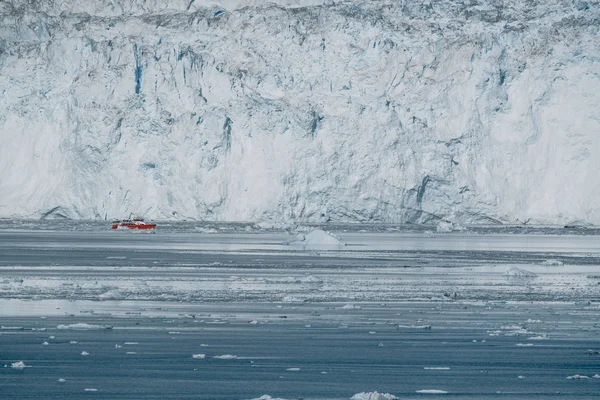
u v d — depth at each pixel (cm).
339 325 16238
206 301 19625
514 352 13625
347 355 13288
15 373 11850
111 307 18438
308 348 13850
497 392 10944
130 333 15112
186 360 12800
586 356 13325
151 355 13150
